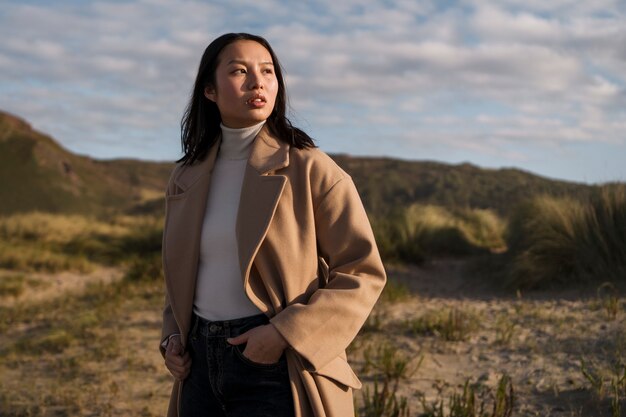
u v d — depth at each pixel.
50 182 101.44
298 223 1.95
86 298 9.38
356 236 1.94
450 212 15.91
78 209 97.81
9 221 16.50
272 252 1.91
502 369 4.89
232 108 2.00
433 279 10.31
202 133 2.13
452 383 4.65
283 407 1.88
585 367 4.69
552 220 9.39
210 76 2.07
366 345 5.77
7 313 8.32
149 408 4.48
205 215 2.05
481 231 14.65
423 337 6.04
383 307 7.67
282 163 1.97
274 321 1.84
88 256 14.34
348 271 1.93
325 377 1.92
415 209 14.54
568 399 4.09
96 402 4.61
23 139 106.81
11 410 4.51
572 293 7.95
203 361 2.00
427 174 43.16
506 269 9.21
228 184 2.06
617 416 3.57
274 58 2.09
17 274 11.91
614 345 5.21
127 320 7.49
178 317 2.06
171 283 2.07
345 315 1.85
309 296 1.94
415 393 4.44
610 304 6.49
